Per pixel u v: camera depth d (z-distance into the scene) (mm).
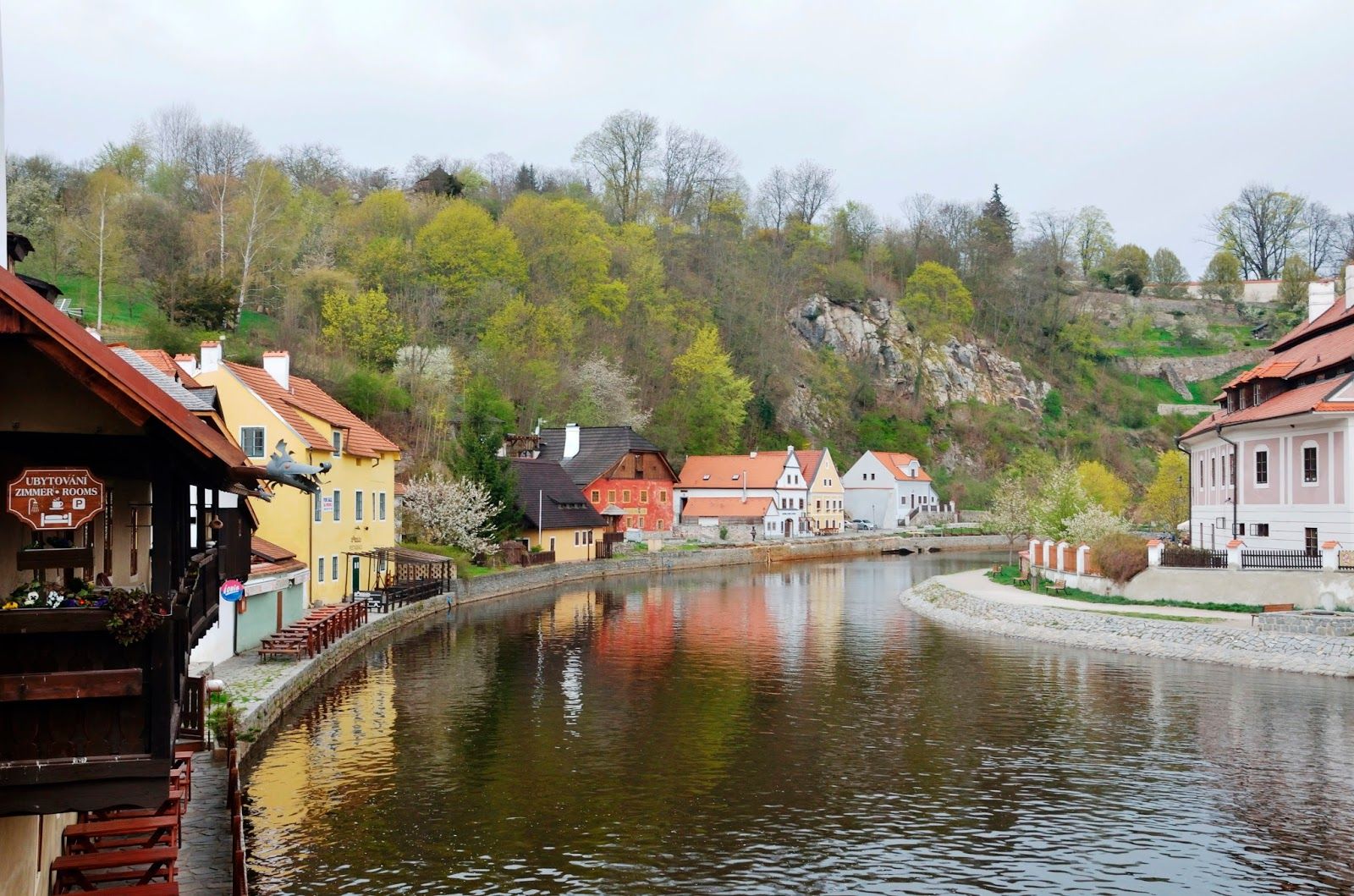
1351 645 38375
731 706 33250
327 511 49375
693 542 101125
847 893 19078
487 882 19281
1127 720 31297
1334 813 23078
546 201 124375
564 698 34344
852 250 176125
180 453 12289
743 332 139250
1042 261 176250
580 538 85000
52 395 11883
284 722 30250
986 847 21250
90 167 103562
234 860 16953
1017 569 73688
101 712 11203
